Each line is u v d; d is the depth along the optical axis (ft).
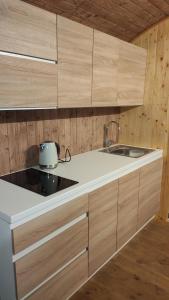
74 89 6.20
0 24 4.37
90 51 6.44
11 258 4.31
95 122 9.03
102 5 6.54
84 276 6.20
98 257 6.63
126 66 8.02
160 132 9.36
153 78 9.10
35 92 5.25
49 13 5.21
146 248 8.08
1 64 4.54
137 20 8.01
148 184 8.73
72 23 5.79
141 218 8.72
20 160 6.58
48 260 4.99
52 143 6.79
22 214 4.27
